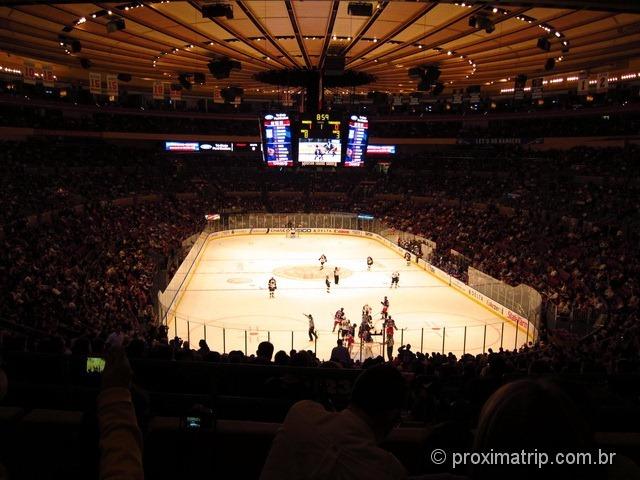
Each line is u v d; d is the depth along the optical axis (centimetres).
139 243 4212
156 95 4316
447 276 4291
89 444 268
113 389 204
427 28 2427
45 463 521
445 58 3153
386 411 234
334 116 3262
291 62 3316
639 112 4872
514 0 1611
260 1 2069
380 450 203
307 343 2923
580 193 4784
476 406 655
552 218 4591
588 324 2703
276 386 619
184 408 591
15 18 2344
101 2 1811
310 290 4044
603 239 3775
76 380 639
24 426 518
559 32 2450
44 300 2228
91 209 4556
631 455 489
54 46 3078
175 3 2038
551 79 4700
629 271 3086
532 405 148
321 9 2175
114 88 3856
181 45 2912
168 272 3628
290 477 201
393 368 244
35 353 614
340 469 195
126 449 180
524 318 3086
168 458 519
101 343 974
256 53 3088
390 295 3950
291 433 214
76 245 3475
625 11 1630
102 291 2752
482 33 2525
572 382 191
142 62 3478
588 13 2092
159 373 689
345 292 4003
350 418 219
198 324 3222
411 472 510
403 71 3678
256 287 4109
